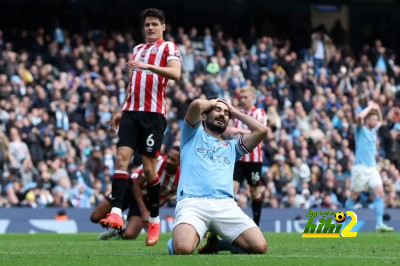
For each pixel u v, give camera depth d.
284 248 15.70
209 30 46.22
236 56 43.59
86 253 13.90
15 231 29.36
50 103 35.56
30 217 29.62
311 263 11.27
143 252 14.15
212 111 13.44
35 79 36.91
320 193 36.97
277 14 49.38
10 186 31.25
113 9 45.94
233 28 49.62
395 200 37.75
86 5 45.62
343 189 37.75
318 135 39.97
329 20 52.19
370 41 52.38
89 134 34.94
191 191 13.02
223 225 12.95
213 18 48.44
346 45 48.44
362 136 26.80
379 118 27.02
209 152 13.27
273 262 11.29
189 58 41.28
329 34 49.03
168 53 16.56
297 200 35.53
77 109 36.34
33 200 31.25
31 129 33.62
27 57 38.41
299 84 42.88
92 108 36.41
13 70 36.56
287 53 46.78
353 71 46.56
